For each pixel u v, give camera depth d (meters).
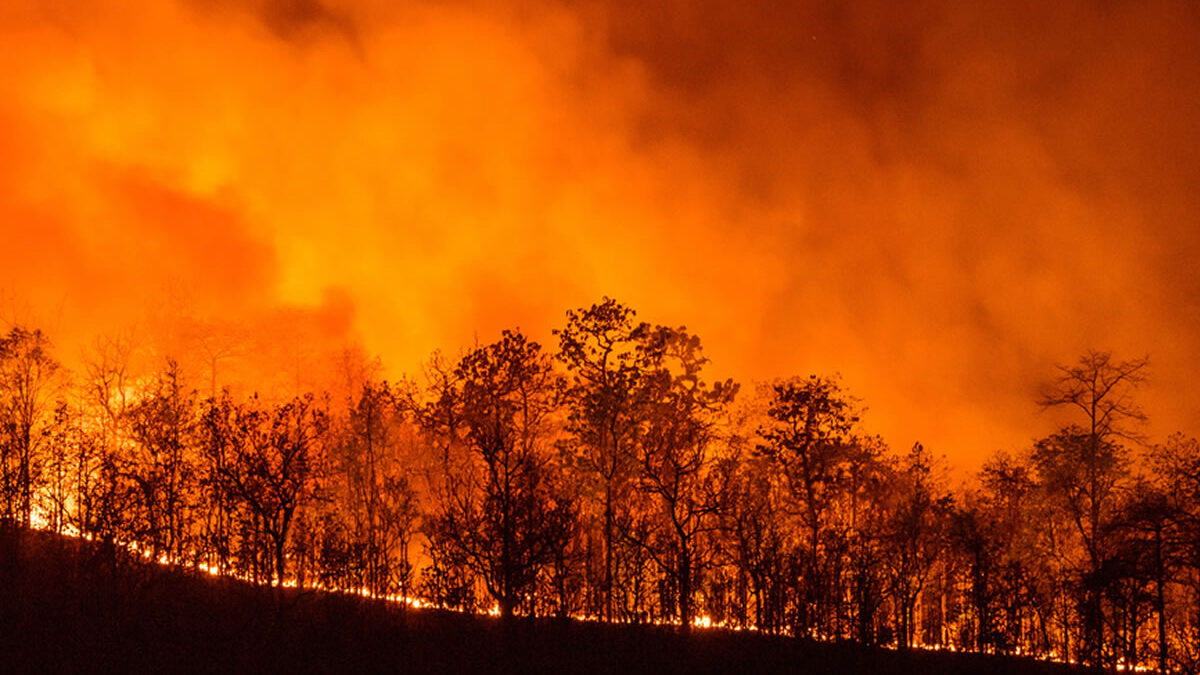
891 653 45.03
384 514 47.66
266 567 44.06
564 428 46.97
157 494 45.00
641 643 40.97
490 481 44.19
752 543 47.03
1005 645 45.72
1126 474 47.91
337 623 40.31
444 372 48.03
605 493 46.16
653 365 47.22
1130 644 43.34
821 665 41.19
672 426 47.38
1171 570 42.28
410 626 41.88
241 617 40.03
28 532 45.56
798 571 44.75
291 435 47.12
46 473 47.69
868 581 44.91
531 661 38.12
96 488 43.81
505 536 41.44
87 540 44.00
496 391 46.16
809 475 47.69
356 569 44.94
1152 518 42.03
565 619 42.25
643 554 44.59
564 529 42.47
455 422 46.56
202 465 45.09
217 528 43.66
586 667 38.09
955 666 44.34
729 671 39.41
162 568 44.31
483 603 44.59
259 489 42.88
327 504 47.91
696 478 46.88
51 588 39.56
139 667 33.69
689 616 44.09
